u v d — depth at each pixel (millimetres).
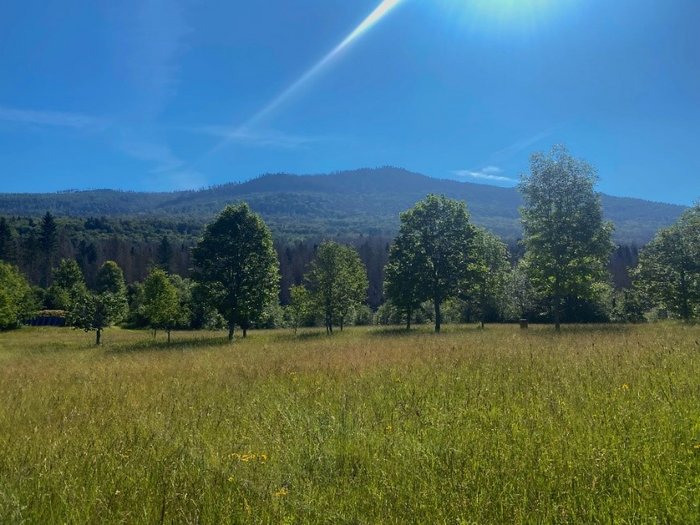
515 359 10320
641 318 50781
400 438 4824
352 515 3195
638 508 3061
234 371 11500
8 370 16234
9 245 101375
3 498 3449
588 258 29578
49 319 71375
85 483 3939
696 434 4316
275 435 5184
